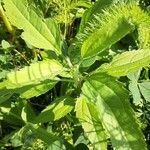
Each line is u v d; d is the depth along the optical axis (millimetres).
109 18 228
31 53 343
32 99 333
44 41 245
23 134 264
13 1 242
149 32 247
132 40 315
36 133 263
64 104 255
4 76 308
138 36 281
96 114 227
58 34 246
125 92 215
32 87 240
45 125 294
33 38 242
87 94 225
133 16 225
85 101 231
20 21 242
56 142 250
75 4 298
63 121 284
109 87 220
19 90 241
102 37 219
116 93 217
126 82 286
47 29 245
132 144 205
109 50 295
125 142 205
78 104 231
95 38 221
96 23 249
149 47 256
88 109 229
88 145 268
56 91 324
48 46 246
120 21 210
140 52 226
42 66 225
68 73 242
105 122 212
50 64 229
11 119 298
